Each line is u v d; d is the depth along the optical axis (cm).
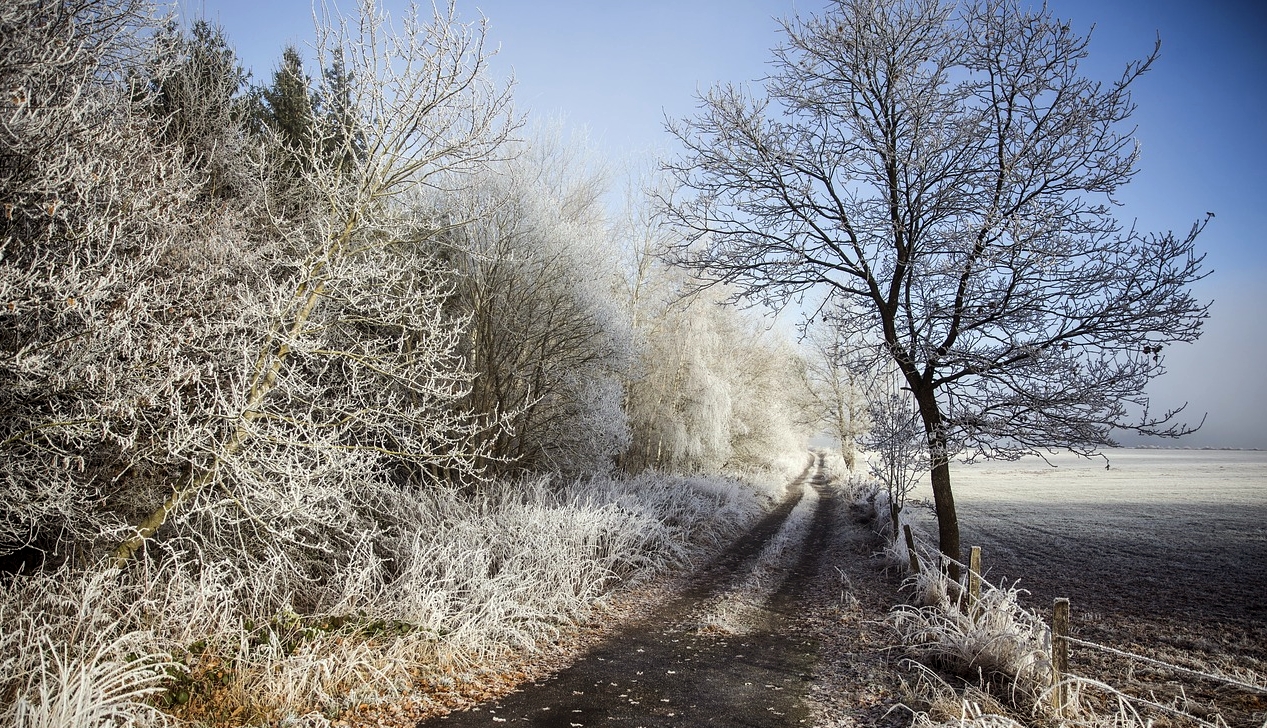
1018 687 496
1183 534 1636
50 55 476
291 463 595
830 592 1010
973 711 441
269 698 455
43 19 499
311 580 702
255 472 575
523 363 1385
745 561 1327
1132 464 5800
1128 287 749
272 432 594
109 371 452
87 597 450
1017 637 542
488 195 1188
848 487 2864
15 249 466
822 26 965
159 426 528
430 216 1053
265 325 586
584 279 1421
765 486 2945
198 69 1028
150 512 638
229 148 952
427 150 682
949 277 859
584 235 1592
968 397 866
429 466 1117
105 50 558
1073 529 1766
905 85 901
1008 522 1941
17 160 453
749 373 3225
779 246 977
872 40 907
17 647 418
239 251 655
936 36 923
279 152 1037
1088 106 815
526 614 710
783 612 888
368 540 771
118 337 462
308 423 628
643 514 1257
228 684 461
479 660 613
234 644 495
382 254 683
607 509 1147
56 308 434
